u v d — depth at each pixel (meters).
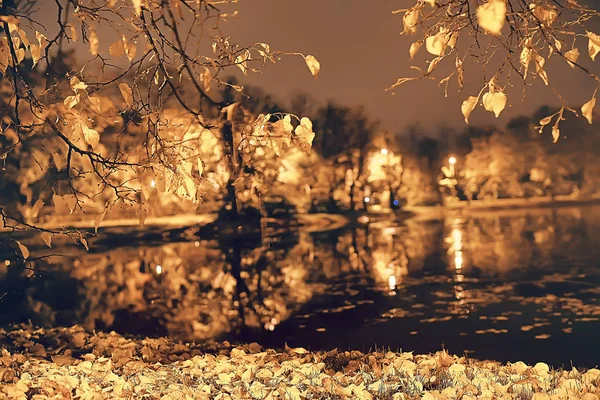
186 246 33.75
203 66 4.20
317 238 36.41
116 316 16.05
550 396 6.11
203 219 42.75
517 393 6.61
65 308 17.20
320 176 53.72
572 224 37.97
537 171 64.12
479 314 14.67
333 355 9.52
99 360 9.00
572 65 3.93
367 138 59.25
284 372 7.87
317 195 51.66
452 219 46.47
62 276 23.64
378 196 57.12
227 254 29.73
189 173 4.45
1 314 16.28
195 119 4.02
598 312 14.40
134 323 15.12
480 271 21.34
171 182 4.49
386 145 60.47
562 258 23.56
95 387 7.08
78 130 4.61
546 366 7.85
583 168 64.38
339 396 6.69
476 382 7.02
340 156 56.91
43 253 30.36
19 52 4.94
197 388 7.14
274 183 45.38
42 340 11.95
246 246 33.16
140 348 11.09
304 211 48.56
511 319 14.00
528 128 64.06
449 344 12.01
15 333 12.58
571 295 16.58
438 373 7.57
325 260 26.25
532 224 39.19
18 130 5.13
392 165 58.34
